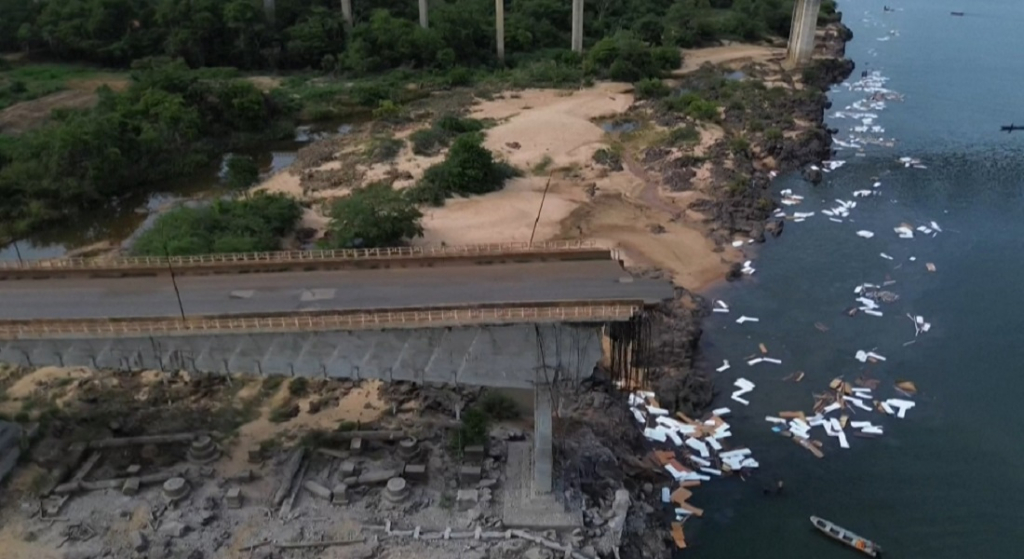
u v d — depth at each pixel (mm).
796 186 88750
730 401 54719
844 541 43406
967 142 102625
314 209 80562
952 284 68938
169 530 40375
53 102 106188
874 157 97500
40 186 82250
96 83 116562
